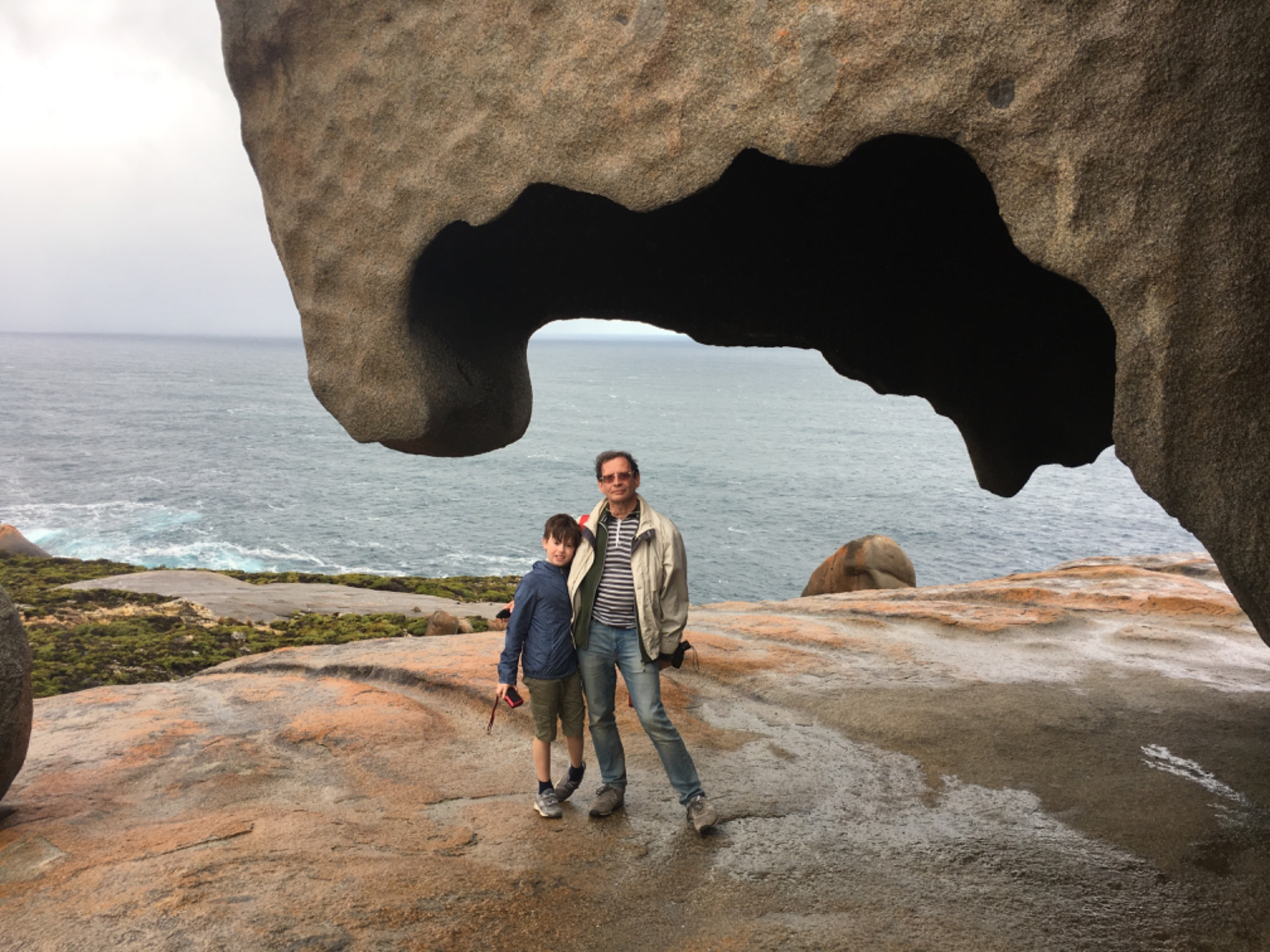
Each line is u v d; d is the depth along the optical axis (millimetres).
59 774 4703
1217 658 7402
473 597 32406
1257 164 3377
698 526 70812
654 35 4312
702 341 8641
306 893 3451
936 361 8328
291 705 6043
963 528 71688
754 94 4113
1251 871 3967
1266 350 3439
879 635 8055
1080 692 6473
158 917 3252
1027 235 3697
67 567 32219
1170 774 5070
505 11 4758
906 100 3797
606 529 4207
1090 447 7969
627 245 7391
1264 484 3535
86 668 17875
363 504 76750
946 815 4520
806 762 5164
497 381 6535
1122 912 3611
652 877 3773
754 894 3668
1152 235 3504
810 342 8531
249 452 107812
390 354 5562
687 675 6742
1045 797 4750
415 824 4160
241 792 4500
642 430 146125
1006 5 3604
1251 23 3307
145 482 84188
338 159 5492
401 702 5926
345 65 5359
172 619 22266
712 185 4297
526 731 5500
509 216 6277
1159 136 3469
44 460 96875
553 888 3637
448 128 5035
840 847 4117
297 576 33156
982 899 3688
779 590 54250
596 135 4547
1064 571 11617
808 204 7312
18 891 3449
